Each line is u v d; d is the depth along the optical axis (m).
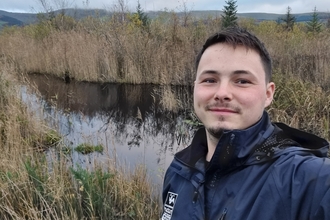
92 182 3.45
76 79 12.06
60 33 13.88
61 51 12.87
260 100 1.13
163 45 11.48
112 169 3.92
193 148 1.32
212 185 1.16
